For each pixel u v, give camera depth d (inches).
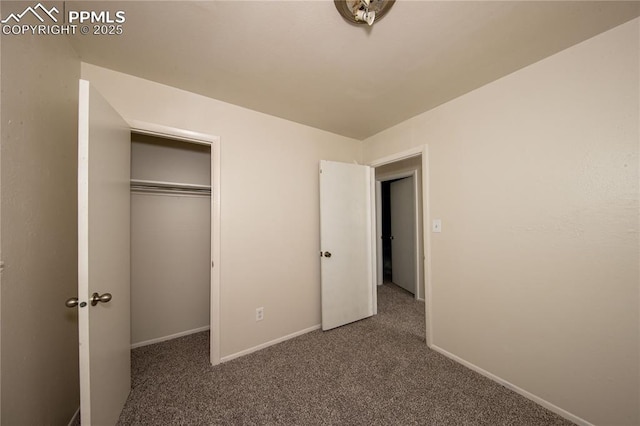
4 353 31.7
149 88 63.7
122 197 54.9
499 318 62.6
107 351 45.9
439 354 76.4
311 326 94.0
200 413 53.0
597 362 47.6
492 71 60.1
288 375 65.9
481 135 66.8
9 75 33.1
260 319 80.6
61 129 46.5
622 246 45.1
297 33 47.5
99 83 57.9
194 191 94.0
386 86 66.9
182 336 90.3
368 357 74.7
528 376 57.2
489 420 51.0
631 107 44.2
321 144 99.7
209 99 72.8
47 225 41.8
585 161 49.2
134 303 82.4
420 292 130.3
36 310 38.5
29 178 37.3
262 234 82.0
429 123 81.4
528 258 57.3
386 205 186.5
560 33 47.3
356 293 103.3
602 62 47.1
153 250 86.1
